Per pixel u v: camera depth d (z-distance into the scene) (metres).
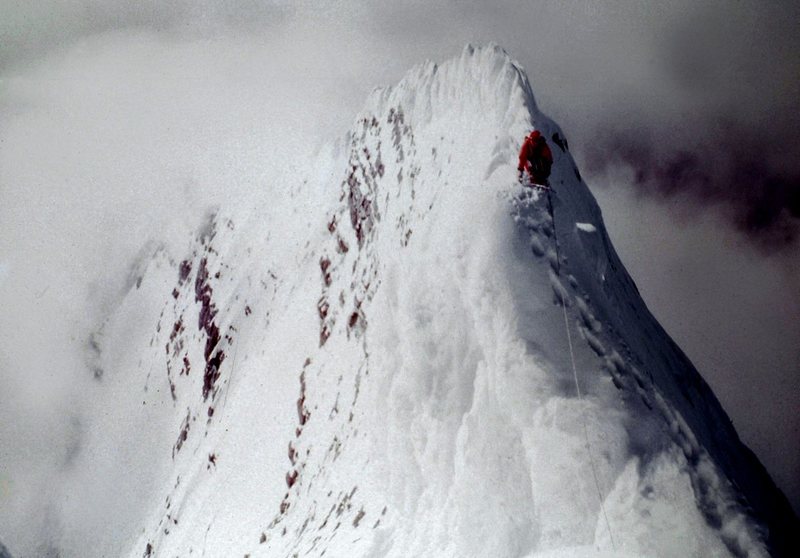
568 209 30.44
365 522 25.11
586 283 27.66
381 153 47.56
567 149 35.69
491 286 26.02
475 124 35.16
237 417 49.19
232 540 37.06
